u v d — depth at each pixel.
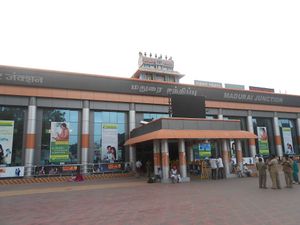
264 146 33.91
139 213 8.46
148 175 22.89
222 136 20.83
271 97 35.00
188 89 29.89
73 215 8.51
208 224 6.85
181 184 17.34
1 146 22.27
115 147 26.55
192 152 26.53
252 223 6.84
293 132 36.62
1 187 18.50
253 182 17.06
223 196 11.43
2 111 23.00
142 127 23.77
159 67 49.56
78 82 25.17
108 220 7.67
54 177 22.69
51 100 24.53
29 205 10.66
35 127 23.58
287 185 13.72
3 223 7.68
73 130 25.25
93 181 21.62
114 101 26.69
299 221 6.93
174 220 7.39
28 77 23.34
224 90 31.95
